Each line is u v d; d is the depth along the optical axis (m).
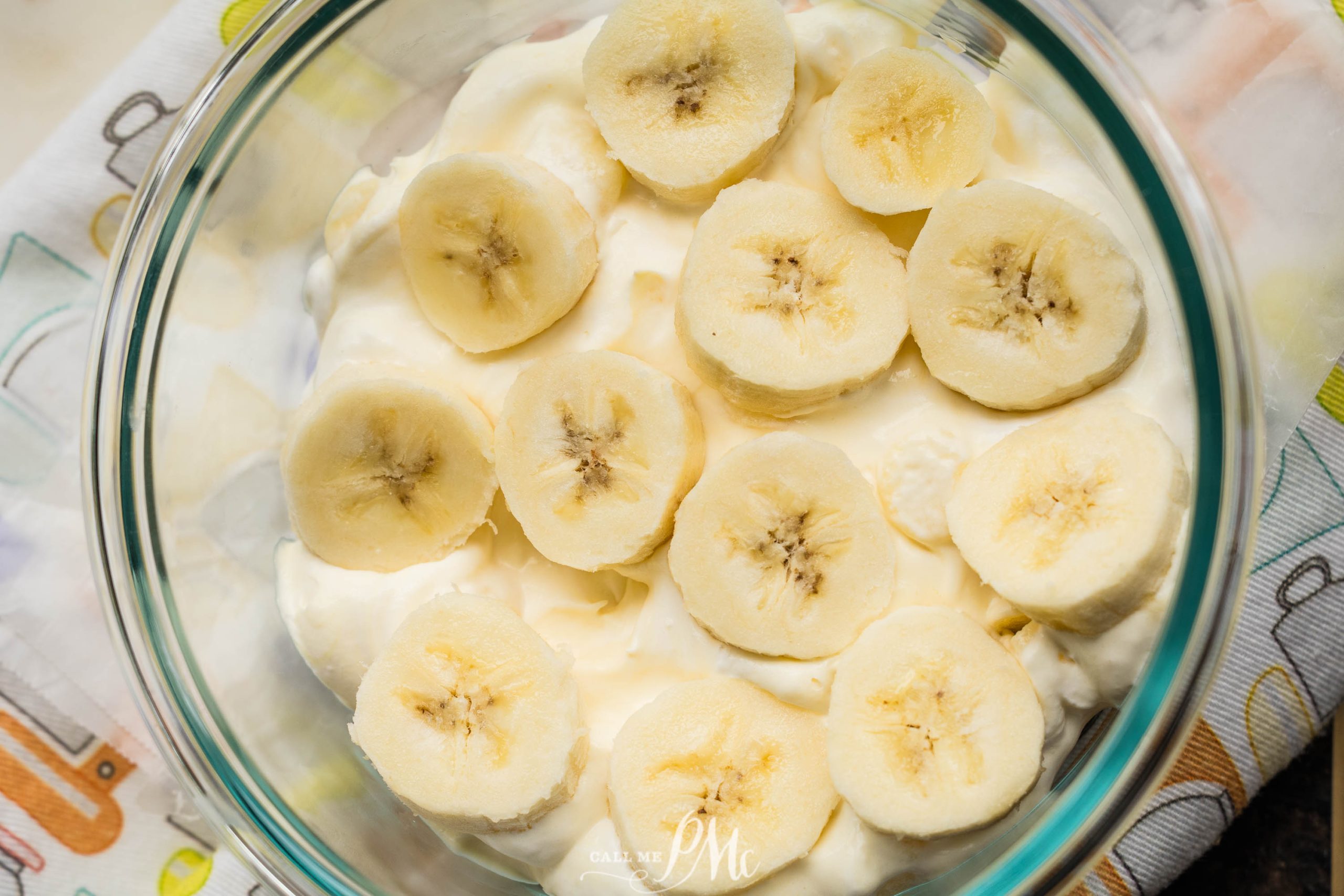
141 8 0.35
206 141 0.31
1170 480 0.28
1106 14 0.33
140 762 0.35
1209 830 0.33
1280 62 0.33
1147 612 0.28
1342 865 0.33
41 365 0.35
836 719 0.29
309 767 0.32
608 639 0.31
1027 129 0.30
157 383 0.32
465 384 0.31
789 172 0.31
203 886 0.35
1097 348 0.29
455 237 0.30
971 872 0.29
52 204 0.35
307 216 0.33
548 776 0.29
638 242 0.31
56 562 0.35
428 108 0.33
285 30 0.31
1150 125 0.28
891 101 0.30
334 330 0.32
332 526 0.31
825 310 0.30
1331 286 0.32
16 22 0.35
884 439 0.30
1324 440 0.33
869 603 0.29
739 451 0.29
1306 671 0.33
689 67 0.30
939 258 0.29
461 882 0.31
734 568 0.29
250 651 0.32
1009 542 0.29
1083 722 0.29
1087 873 0.29
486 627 0.29
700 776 0.29
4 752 0.35
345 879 0.30
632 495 0.30
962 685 0.28
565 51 0.31
